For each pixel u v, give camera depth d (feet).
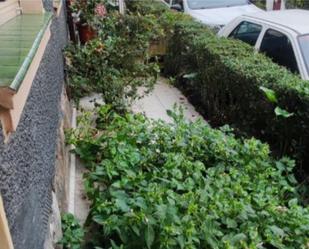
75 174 12.17
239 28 18.58
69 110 15.47
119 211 8.52
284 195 10.73
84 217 10.12
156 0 31.12
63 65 15.15
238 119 15.23
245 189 9.99
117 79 16.94
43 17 9.21
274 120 12.71
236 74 14.67
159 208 7.77
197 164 10.41
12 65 4.87
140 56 18.04
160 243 7.44
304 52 13.97
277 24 15.76
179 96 21.11
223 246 7.72
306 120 11.37
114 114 14.56
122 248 7.62
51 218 7.68
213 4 28.17
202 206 8.50
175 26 22.85
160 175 9.96
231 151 11.46
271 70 13.71
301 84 11.87
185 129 12.23
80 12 21.11
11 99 4.14
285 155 12.61
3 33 7.06
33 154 6.01
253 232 8.09
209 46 17.54
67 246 8.32
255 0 38.17
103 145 12.57
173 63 23.41
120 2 28.02
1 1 8.50
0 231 4.04
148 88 18.74
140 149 11.43
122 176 9.94
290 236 8.47
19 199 4.85
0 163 4.14
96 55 16.84
